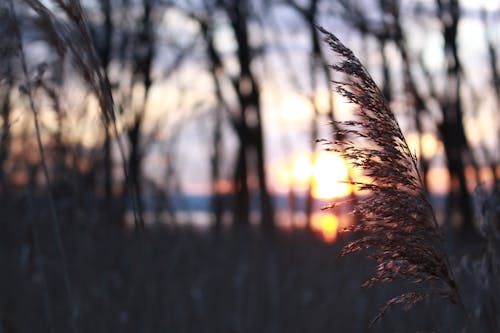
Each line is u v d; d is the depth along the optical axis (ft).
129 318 19.24
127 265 20.70
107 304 19.06
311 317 20.79
